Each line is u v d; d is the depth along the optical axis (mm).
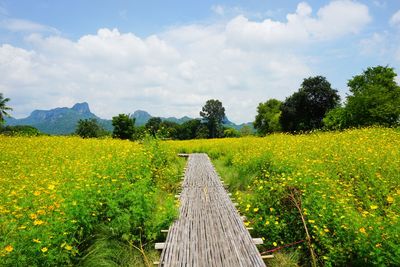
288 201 5555
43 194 5059
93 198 5219
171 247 4570
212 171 11570
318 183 6023
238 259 4188
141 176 7359
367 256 3961
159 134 12352
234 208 6492
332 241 4512
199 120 83000
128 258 4586
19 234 3742
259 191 6457
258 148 12195
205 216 5953
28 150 11148
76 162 8367
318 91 40156
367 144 9727
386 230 4016
